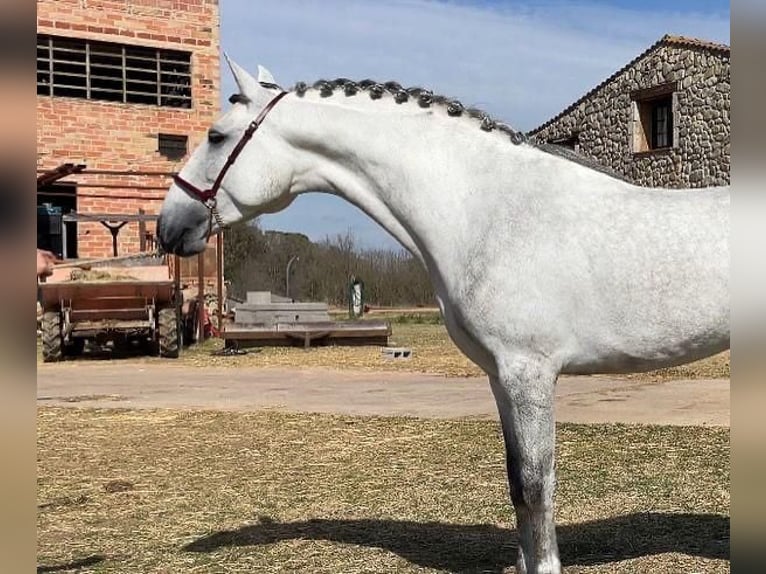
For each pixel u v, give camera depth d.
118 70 19.75
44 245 17.19
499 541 3.89
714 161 21.72
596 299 2.75
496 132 3.03
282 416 7.81
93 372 11.74
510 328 2.76
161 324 13.40
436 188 2.97
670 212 2.80
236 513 4.54
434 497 4.78
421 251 3.06
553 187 2.87
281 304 17.25
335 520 4.34
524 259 2.77
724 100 21.42
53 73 18.58
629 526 4.06
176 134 19.88
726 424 6.89
